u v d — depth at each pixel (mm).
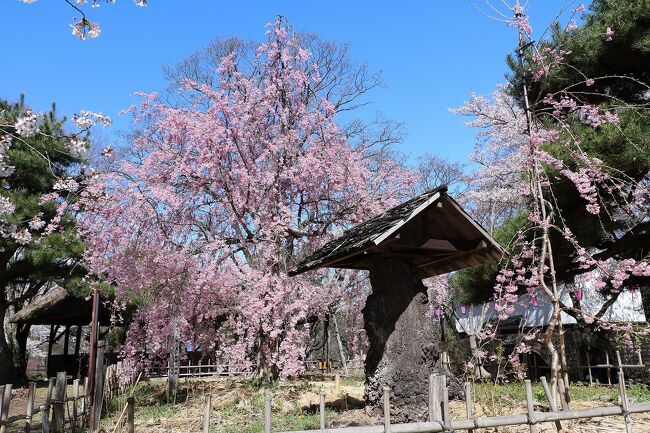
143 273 10547
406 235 6242
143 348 12039
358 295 14703
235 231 11727
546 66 8273
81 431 7316
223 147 11125
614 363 12914
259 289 10281
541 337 8539
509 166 13039
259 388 10750
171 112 11133
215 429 7422
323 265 7008
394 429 3865
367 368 6656
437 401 4078
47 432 5750
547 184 7594
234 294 11297
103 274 12547
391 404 6219
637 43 9422
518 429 5766
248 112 11758
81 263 13047
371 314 6629
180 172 10688
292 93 12484
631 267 8203
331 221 12367
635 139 8789
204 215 11914
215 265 10828
